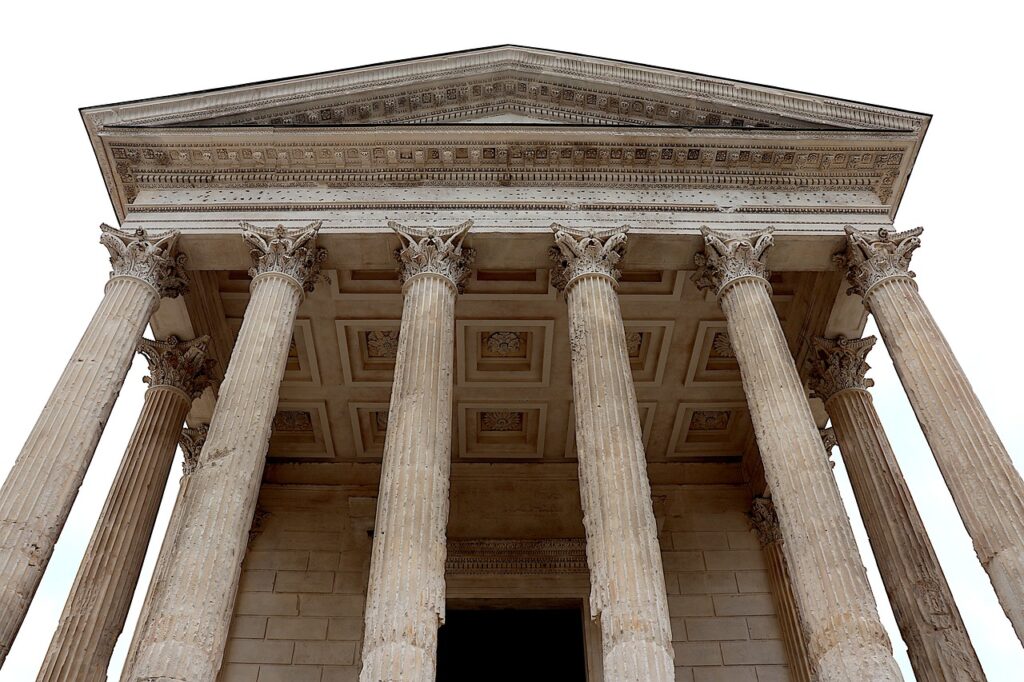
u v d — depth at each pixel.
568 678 26.59
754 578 27.56
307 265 21.31
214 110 23.62
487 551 27.91
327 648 25.66
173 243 21.55
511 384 27.69
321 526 28.62
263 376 18.23
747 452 29.88
